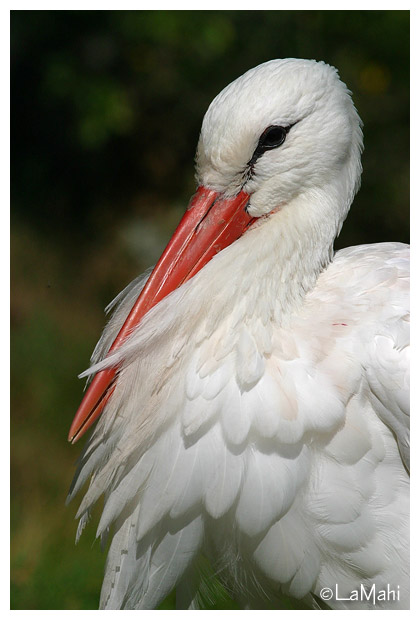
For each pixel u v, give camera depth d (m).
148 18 11.70
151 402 3.84
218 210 4.12
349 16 11.70
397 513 3.68
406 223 12.01
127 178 13.82
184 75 12.86
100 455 4.06
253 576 4.04
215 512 3.65
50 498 8.00
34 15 12.42
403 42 11.76
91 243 13.22
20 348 10.62
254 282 3.85
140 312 3.98
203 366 3.71
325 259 4.14
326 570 3.81
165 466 3.74
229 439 3.61
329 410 3.57
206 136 4.09
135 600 4.05
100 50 12.66
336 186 4.19
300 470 3.63
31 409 9.55
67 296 12.10
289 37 12.05
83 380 10.07
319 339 3.72
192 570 4.14
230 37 11.78
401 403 3.60
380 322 3.72
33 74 13.12
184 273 4.05
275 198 4.10
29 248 12.96
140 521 3.82
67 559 6.91
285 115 4.01
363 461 3.68
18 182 13.69
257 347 3.71
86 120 12.02
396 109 11.96
